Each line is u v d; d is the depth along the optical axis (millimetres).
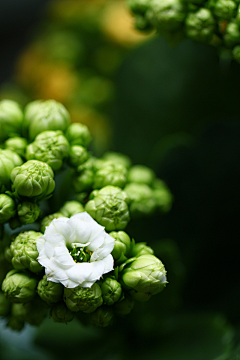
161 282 158
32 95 336
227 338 182
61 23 353
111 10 341
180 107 217
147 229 203
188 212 201
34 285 163
